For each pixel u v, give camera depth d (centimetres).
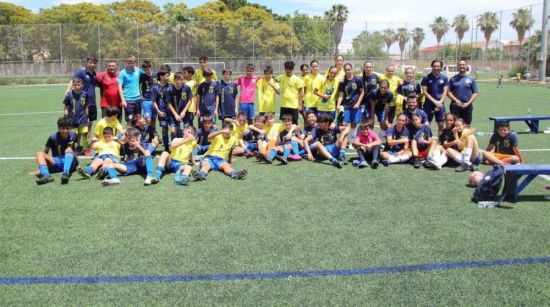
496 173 530
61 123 658
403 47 3819
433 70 881
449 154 730
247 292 334
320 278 354
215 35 3569
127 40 3522
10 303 320
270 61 3622
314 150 794
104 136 690
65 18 5234
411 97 760
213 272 364
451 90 890
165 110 838
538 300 321
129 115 900
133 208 524
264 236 439
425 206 530
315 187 613
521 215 497
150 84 892
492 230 452
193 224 472
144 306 315
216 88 891
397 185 624
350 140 915
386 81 872
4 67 3544
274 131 792
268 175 682
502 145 707
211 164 694
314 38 3641
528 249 406
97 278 355
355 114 896
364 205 534
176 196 571
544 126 1188
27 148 902
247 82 954
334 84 904
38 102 1980
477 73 3922
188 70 912
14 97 2256
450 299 323
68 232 450
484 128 1180
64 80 3553
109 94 888
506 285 343
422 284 344
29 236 440
